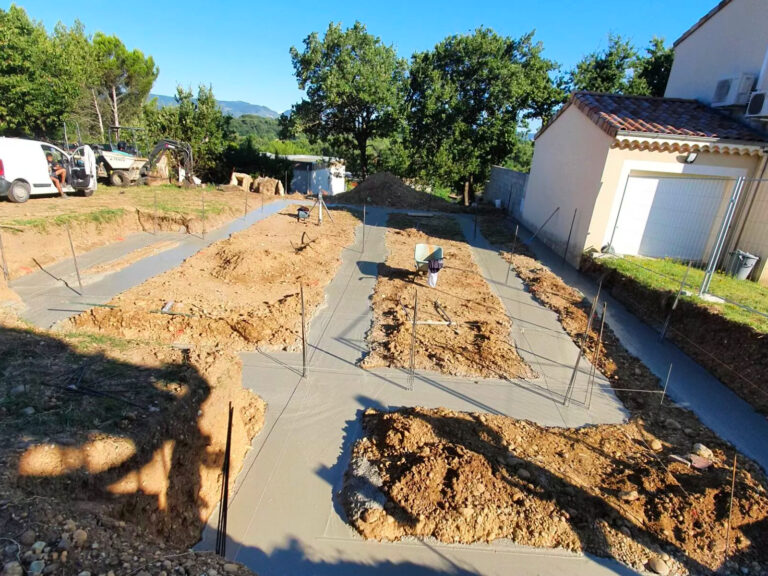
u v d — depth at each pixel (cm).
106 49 3027
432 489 389
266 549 348
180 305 712
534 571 340
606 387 600
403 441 448
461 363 628
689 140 984
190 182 2066
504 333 739
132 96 3334
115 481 298
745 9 1027
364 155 2802
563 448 465
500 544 358
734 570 347
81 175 1376
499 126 2561
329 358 624
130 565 236
